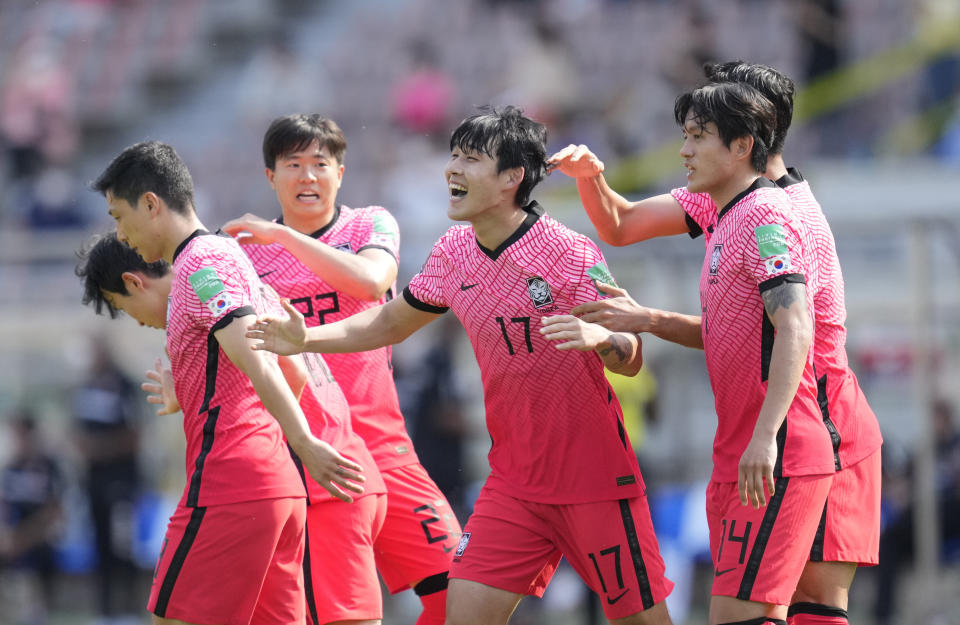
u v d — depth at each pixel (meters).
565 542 15.20
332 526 16.34
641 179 43.97
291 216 17.48
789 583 13.85
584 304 14.63
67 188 48.53
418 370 30.33
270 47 55.06
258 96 53.31
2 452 33.34
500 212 14.70
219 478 14.45
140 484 32.22
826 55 48.22
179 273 14.50
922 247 29.94
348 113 52.00
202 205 49.75
